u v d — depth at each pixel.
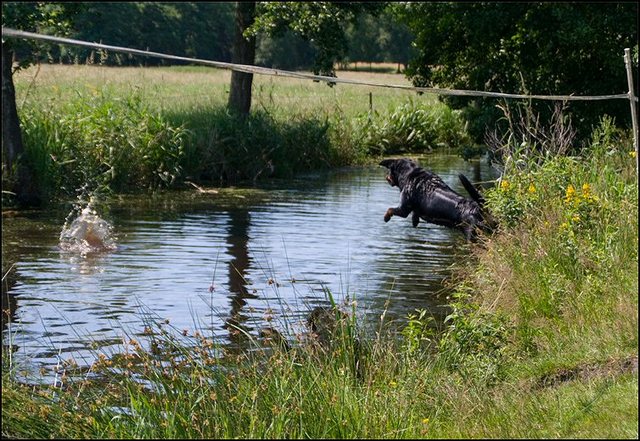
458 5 24.61
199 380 7.14
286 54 90.88
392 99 41.47
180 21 71.94
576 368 7.30
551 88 23.89
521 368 7.72
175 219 17.25
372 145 31.72
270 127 25.75
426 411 7.00
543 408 6.42
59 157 20.14
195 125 24.41
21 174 18.62
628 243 9.47
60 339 9.39
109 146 21.44
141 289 11.67
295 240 15.20
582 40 22.31
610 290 8.62
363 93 45.47
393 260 13.64
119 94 26.58
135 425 6.43
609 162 12.87
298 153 26.80
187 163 22.91
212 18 74.62
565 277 9.44
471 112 27.64
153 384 7.39
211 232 15.88
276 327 9.77
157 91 29.08
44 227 16.06
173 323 10.07
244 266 13.12
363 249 14.48
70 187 19.98
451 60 26.30
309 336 8.42
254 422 6.25
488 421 6.41
